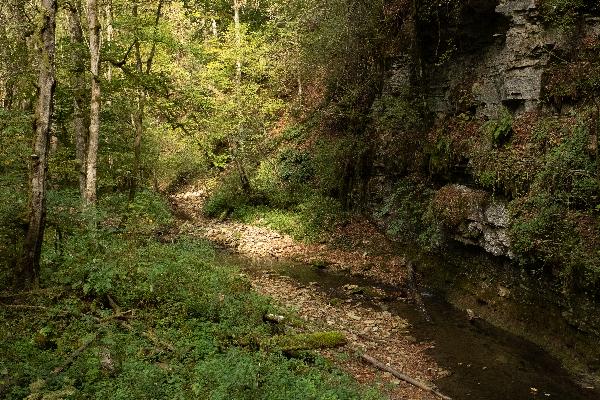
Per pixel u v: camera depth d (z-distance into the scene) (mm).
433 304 12078
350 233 17641
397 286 13375
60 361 6094
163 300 8711
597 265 7992
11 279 7781
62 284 8273
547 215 9141
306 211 19547
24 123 9375
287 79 25875
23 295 7617
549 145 9875
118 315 7840
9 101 13164
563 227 8875
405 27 15523
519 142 10742
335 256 16203
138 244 10711
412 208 14867
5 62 11539
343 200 19281
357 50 17672
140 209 12930
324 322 10391
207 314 8633
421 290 13078
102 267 8336
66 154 14586
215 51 20766
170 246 11820
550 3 10289
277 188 22281
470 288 11859
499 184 10836
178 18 19891
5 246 7910
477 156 11672
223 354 7316
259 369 6766
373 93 18094
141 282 8867
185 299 8719
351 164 18844
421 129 14922
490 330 10344
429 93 14664
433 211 13219
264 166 23625
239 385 6027
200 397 5723
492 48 12242
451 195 12609
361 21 16703
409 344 9734
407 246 15133
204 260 11109
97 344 6730
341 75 19031
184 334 7711
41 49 7875
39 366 5887
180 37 20047
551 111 10391
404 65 16125
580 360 8320
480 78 12617
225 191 23156
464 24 12445
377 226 17219
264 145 24453
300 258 16219
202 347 7305
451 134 13133
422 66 14711
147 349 7023
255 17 29422
